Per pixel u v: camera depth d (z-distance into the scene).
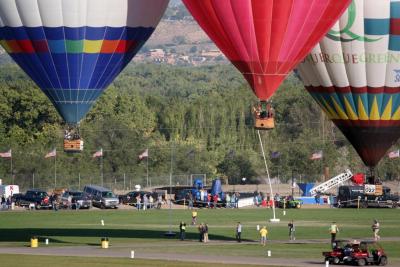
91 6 176.50
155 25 182.50
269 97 174.00
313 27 169.75
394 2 179.00
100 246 182.62
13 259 164.25
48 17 176.12
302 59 174.50
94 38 178.12
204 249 179.25
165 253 172.75
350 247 162.75
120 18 178.12
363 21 179.88
